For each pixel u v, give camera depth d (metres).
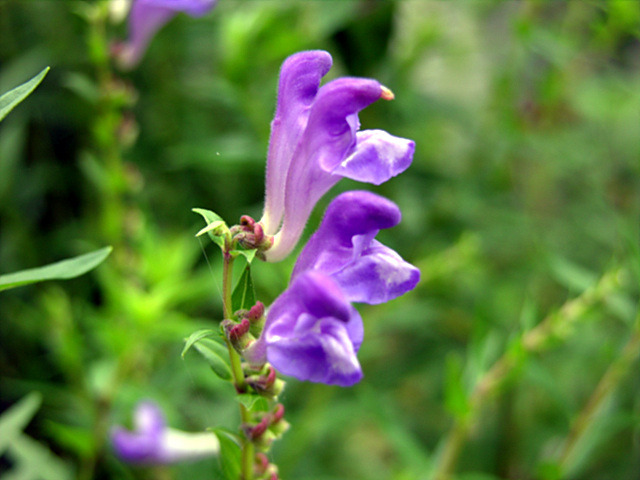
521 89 0.24
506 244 0.24
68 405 0.21
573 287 0.16
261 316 0.09
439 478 0.15
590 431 0.15
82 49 0.24
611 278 0.15
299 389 0.21
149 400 0.17
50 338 0.20
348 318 0.08
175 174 0.23
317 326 0.08
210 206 0.23
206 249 0.23
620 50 0.25
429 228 0.23
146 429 0.16
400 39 0.24
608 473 0.22
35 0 0.24
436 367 0.23
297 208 0.09
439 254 0.21
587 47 0.22
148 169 0.23
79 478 0.17
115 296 0.17
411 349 0.24
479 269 0.22
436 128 0.25
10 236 0.22
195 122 0.24
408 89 0.22
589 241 0.24
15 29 0.25
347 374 0.08
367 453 0.25
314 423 0.18
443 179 0.22
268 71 0.22
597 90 0.24
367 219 0.09
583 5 0.23
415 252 0.22
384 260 0.09
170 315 0.18
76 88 0.18
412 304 0.20
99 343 0.20
